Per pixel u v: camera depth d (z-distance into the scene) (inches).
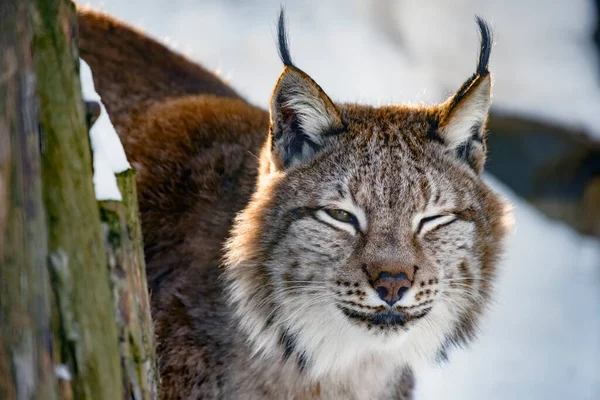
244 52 852.6
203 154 367.9
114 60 412.8
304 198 319.6
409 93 767.7
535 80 714.8
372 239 310.5
